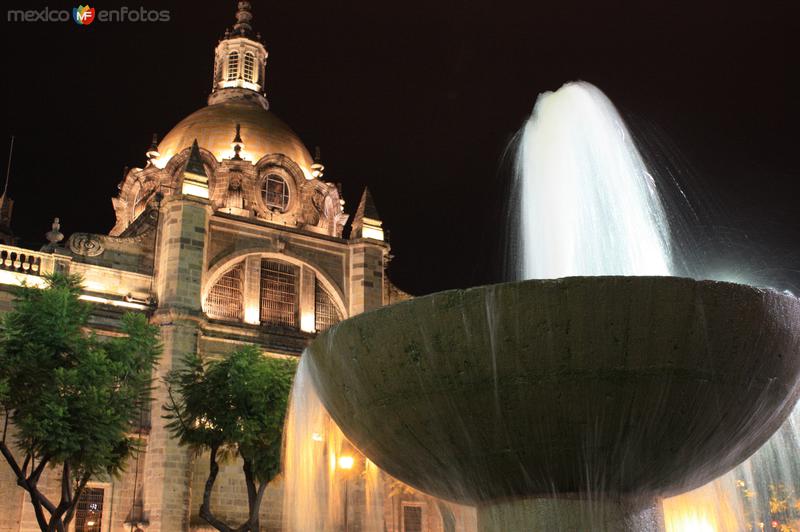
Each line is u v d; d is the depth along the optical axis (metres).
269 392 31.98
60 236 42.34
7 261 40.22
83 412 26.59
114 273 43.41
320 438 18.61
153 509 37.81
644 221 19.52
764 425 10.59
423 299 9.90
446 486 11.10
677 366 9.44
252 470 31.61
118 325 41.72
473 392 9.79
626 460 9.93
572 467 9.99
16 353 26.39
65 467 26.56
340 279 50.19
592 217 19.16
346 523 41.69
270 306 47.69
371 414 10.73
